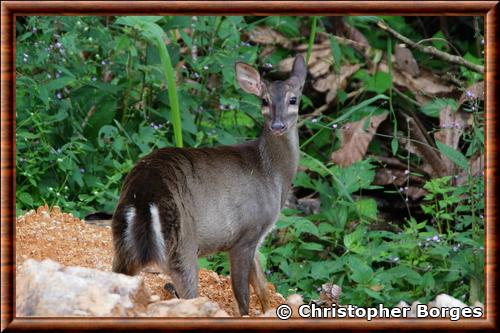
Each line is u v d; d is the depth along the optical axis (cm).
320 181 1384
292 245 1235
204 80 1446
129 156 1288
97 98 1347
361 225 1290
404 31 1741
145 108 1384
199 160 966
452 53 1756
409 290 1167
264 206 1014
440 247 1102
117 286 793
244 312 991
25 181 1237
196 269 923
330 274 1215
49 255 1044
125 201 875
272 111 1046
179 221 892
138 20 1193
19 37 1277
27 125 1284
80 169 1281
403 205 1523
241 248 999
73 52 1305
